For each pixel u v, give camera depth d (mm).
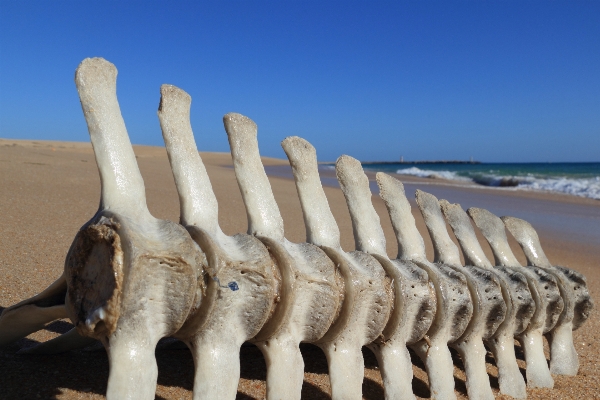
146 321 2670
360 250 3941
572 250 9328
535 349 4344
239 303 2951
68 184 11273
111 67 3129
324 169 38031
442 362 3770
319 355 4188
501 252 4797
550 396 4039
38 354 3625
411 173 37812
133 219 2834
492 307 3998
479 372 3920
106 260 2586
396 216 4328
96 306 2564
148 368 2627
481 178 29672
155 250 2656
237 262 2939
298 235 8641
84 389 3211
